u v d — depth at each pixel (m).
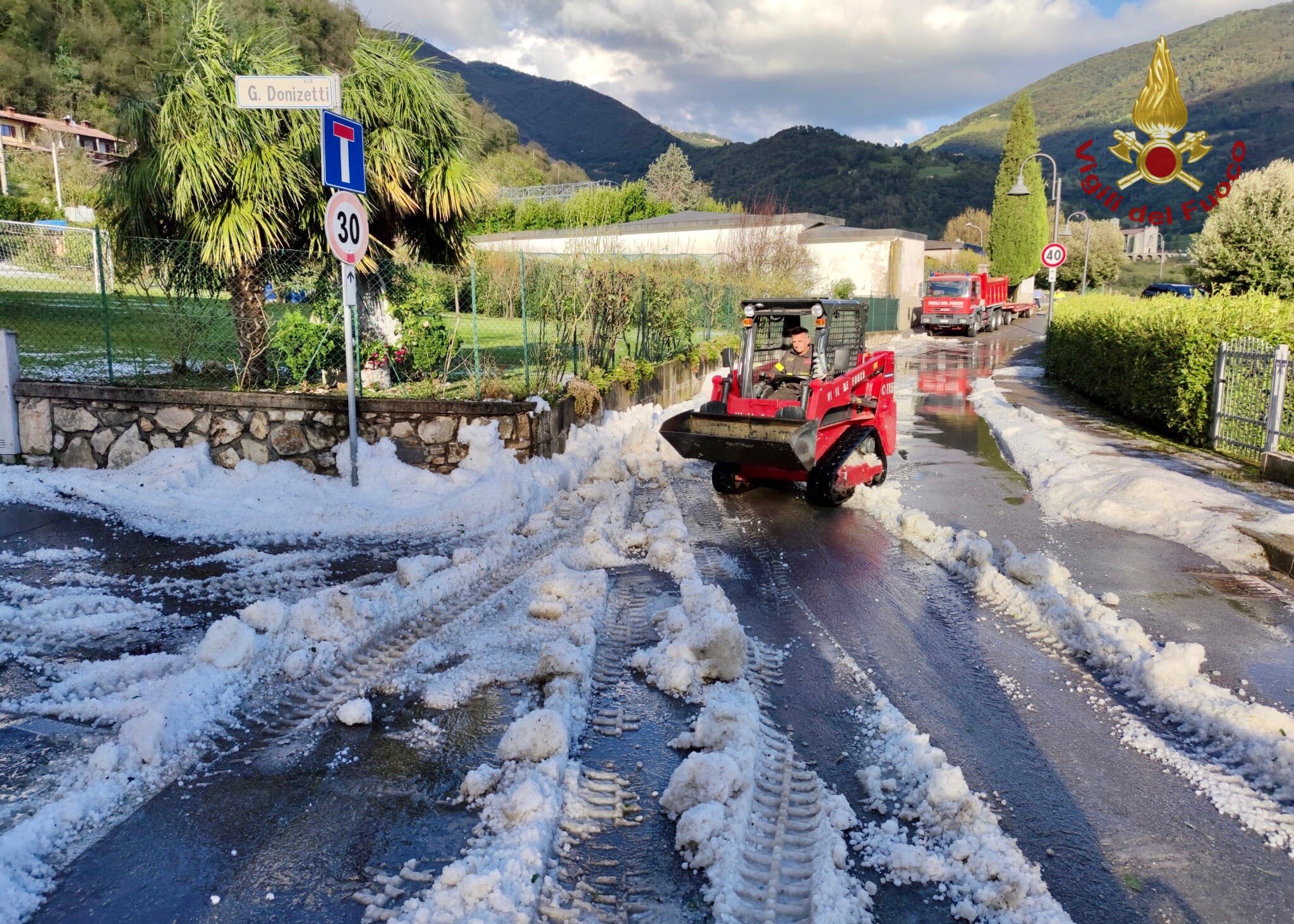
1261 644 5.17
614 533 7.12
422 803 3.39
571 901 2.86
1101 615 5.31
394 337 10.19
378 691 4.32
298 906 2.80
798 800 3.46
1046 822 3.37
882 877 3.02
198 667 4.27
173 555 6.33
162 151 8.52
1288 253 19.48
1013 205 48.88
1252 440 10.13
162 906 2.79
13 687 4.20
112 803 3.32
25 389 8.33
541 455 8.98
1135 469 9.53
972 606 5.79
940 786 3.39
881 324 33.91
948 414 15.66
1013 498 9.10
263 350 9.30
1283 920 2.84
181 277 9.18
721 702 4.20
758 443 7.95
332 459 8.41
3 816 3.17
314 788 3.47
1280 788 3.60
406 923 2.68
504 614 5.39
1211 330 11.20
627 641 5.05
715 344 18.81
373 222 9.96
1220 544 6.98
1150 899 2.93
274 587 5.73
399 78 9.46
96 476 8.03
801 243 31.95
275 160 8.66
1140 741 3.98
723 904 2.82
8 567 5.91
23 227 9.23
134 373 9.37
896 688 4.53
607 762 3.76
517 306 16.23
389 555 6.54
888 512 8.12
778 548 7.15
